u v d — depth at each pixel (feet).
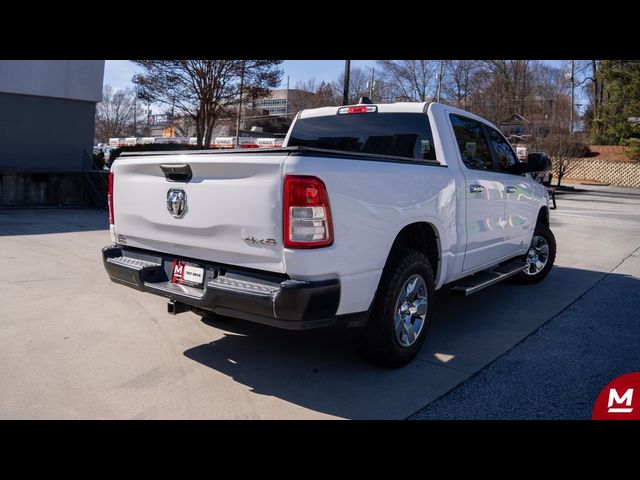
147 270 13.32
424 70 147.33
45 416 10.80
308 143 18.44
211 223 11.83
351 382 12.64
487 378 13.00
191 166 12.05
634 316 18.54
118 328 16.10
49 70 47.42
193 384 12.40
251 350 14.61
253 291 10.95
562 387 12.55
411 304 13.57
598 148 130.21
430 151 15.67
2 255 25.16
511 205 19.03
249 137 153.17
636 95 118.93
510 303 20.06
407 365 13.74
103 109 236.22
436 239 14.65
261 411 11.19
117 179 14.33
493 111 147.23
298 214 10.57
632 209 61.98
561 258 29.68
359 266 11.62
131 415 10.92
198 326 16.49
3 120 45.93
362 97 18.16
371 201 11.87
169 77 72.38
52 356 13.83
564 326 17.30
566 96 153.17
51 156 49.14
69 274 22.25
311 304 10.64
